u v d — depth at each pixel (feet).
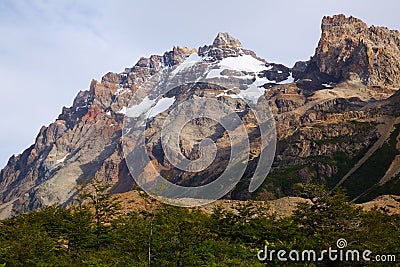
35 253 108.27
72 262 108.27
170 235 103.60
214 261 103.71
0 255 105.70
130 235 106.73
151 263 101.86
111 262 103.40
